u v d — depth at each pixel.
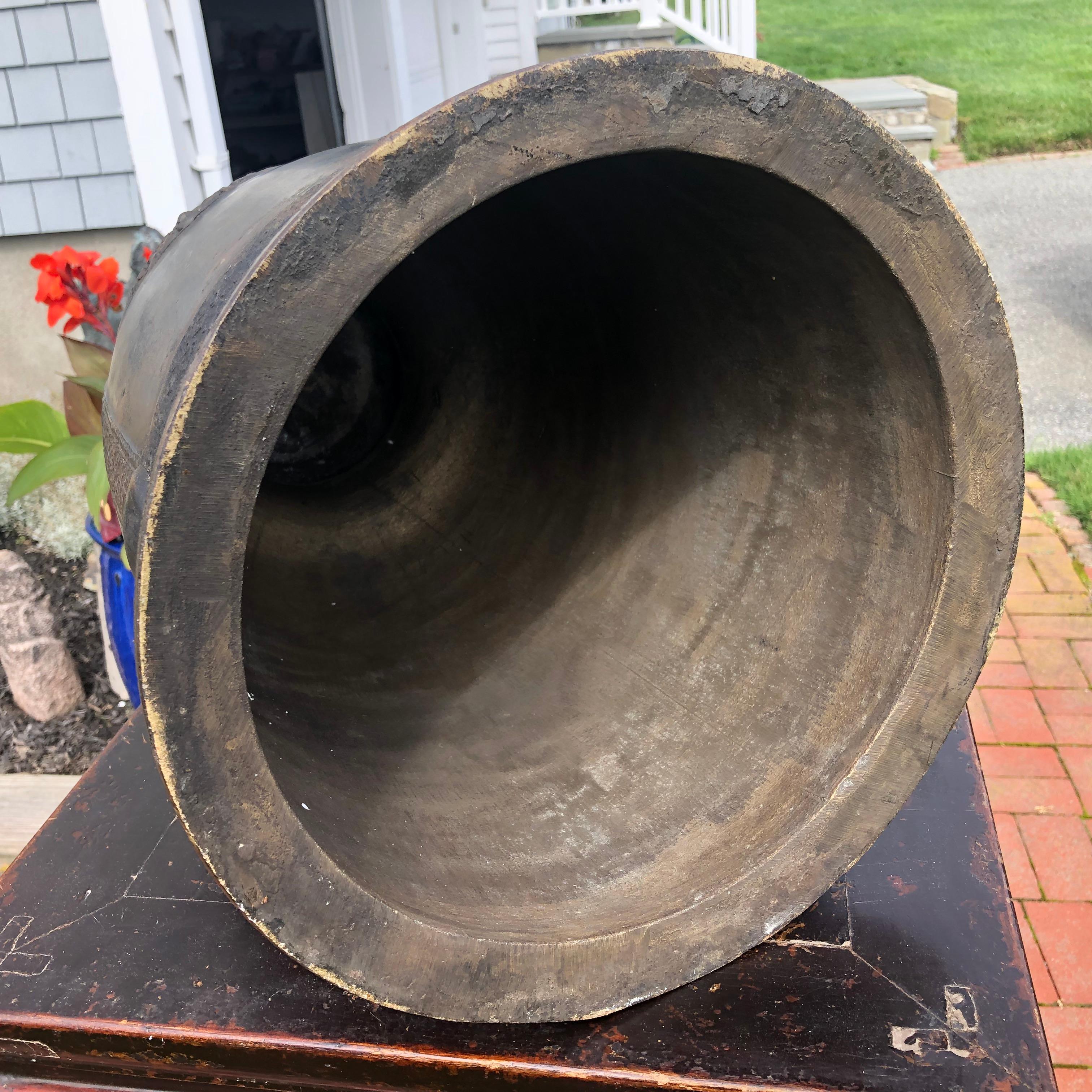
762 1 11.63
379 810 1.32
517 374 2.08
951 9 10.96
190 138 3.92
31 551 4.04
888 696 1.23
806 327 1.28
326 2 5.37
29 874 1.57
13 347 4.11
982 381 1.11
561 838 1.37
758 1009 1.30
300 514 2.19
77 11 3.53
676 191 1.21
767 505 1.49
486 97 0.88
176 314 1.12
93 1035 1.31
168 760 0.92
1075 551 3.97
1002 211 7.16
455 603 1.94
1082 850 2.65
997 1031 1.26
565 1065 1.23
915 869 1.51
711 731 1.44
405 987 1.09
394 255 0.89
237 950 1.42
